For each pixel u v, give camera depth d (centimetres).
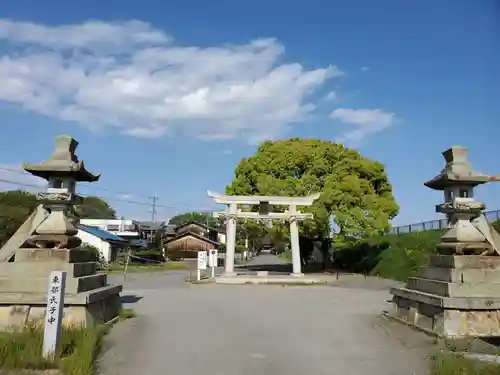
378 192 3591
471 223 1102
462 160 1129
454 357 788
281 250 10262
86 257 1189
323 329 1126
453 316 958
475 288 986
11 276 1031
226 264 2925
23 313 979
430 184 1191
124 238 6531
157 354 855
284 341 987
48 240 1066
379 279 2955
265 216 2975
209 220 9606
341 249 4112
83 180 1198
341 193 3288
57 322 762
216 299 1794
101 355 838
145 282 2906
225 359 828
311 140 3672
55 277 773
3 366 706
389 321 1215
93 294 1024
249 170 3581
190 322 1208
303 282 2683
